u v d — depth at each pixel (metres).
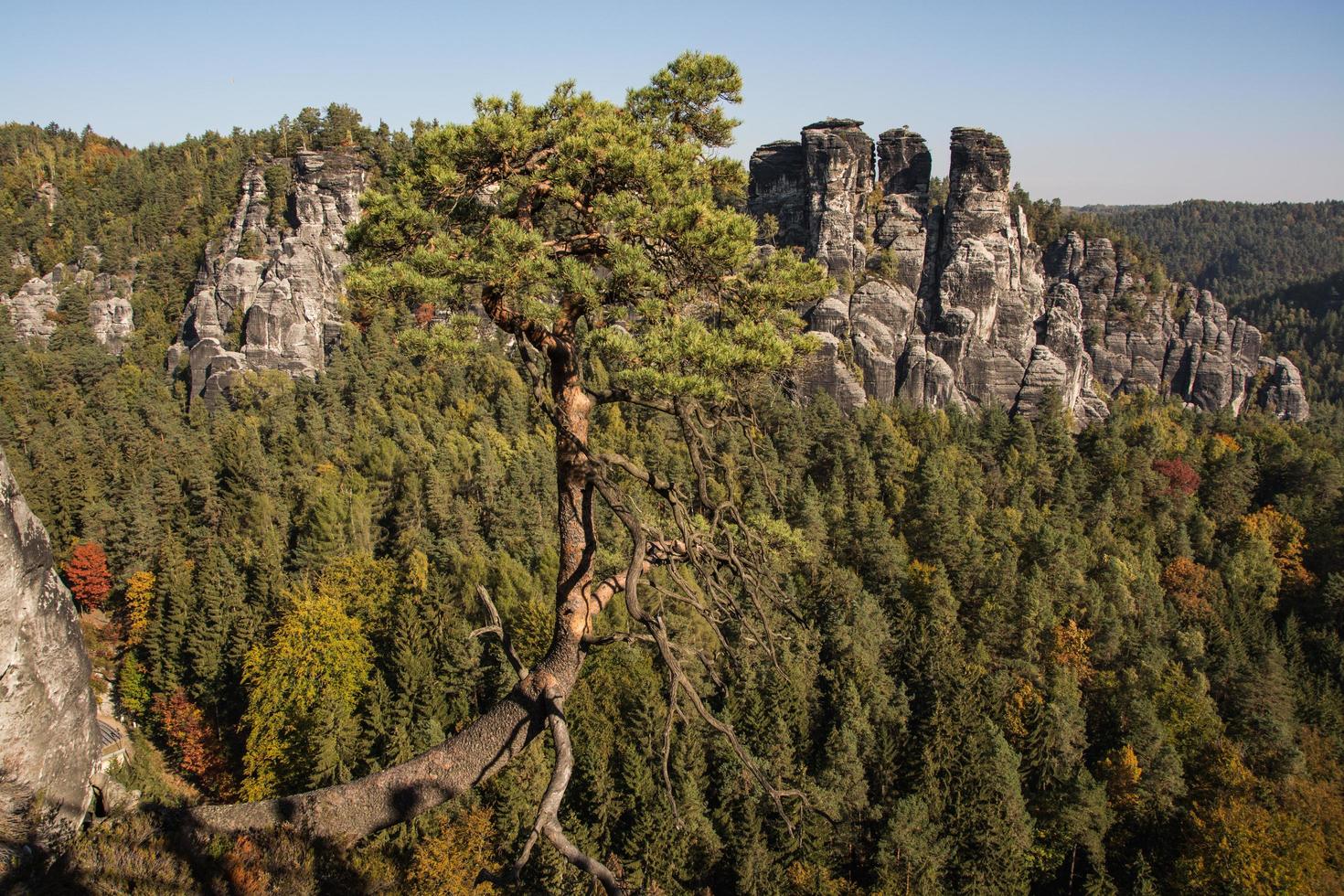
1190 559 73.12
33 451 80.06
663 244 9.90
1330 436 118.31
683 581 9.25
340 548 57.78
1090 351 141.00
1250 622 61.56
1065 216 153.50
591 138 9.71
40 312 143.50
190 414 106.25
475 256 9.69
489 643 44.81
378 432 87.94
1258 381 149.12
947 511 63.25
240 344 128.00
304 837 10.09
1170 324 142.12
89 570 61.72
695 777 36.88
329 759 35.81
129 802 9.89
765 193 139.00
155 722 49.44
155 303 144.12
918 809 35.28
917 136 132.62
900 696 45.47
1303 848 36.12
